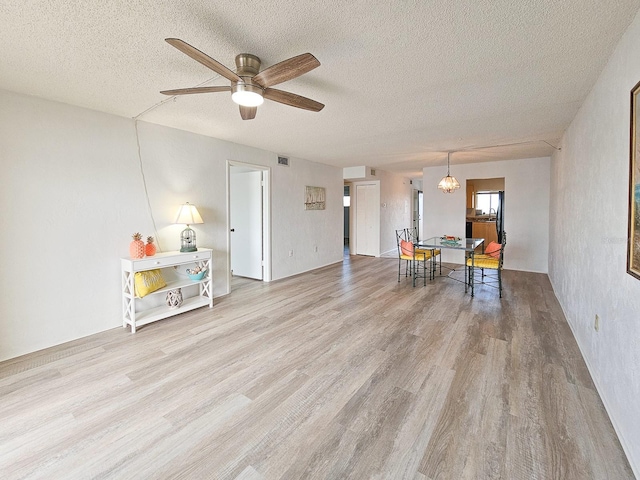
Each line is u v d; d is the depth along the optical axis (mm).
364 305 3957
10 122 2547
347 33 1763
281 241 5555
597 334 2141
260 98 2027
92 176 3049
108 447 1612
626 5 1512
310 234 6316
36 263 2717
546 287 4746
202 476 1435
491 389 2084
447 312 3652
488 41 1845
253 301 4168
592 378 2197
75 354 2648
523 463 1478
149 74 2283
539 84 2443
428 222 7016
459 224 6664
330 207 6957
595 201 2303
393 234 8836
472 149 5008
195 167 4000
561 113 3119
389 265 6871
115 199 3227
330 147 4879
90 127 3016
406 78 2352
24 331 2660
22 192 2623
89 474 1447
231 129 3799
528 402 1937
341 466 1483
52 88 2518
